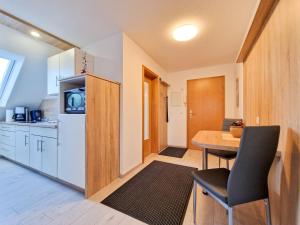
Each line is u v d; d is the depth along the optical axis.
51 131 2.05
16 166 2.64
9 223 1.31
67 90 2.01
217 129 3.79
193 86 4.09
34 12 1.86
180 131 4.27
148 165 2.78
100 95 1.91
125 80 2.35
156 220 1.37
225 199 0.98
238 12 1.81
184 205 1.59
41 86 3.10
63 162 1.92
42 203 1.60
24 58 2.59
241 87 2.78
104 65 2.46
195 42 2.58
